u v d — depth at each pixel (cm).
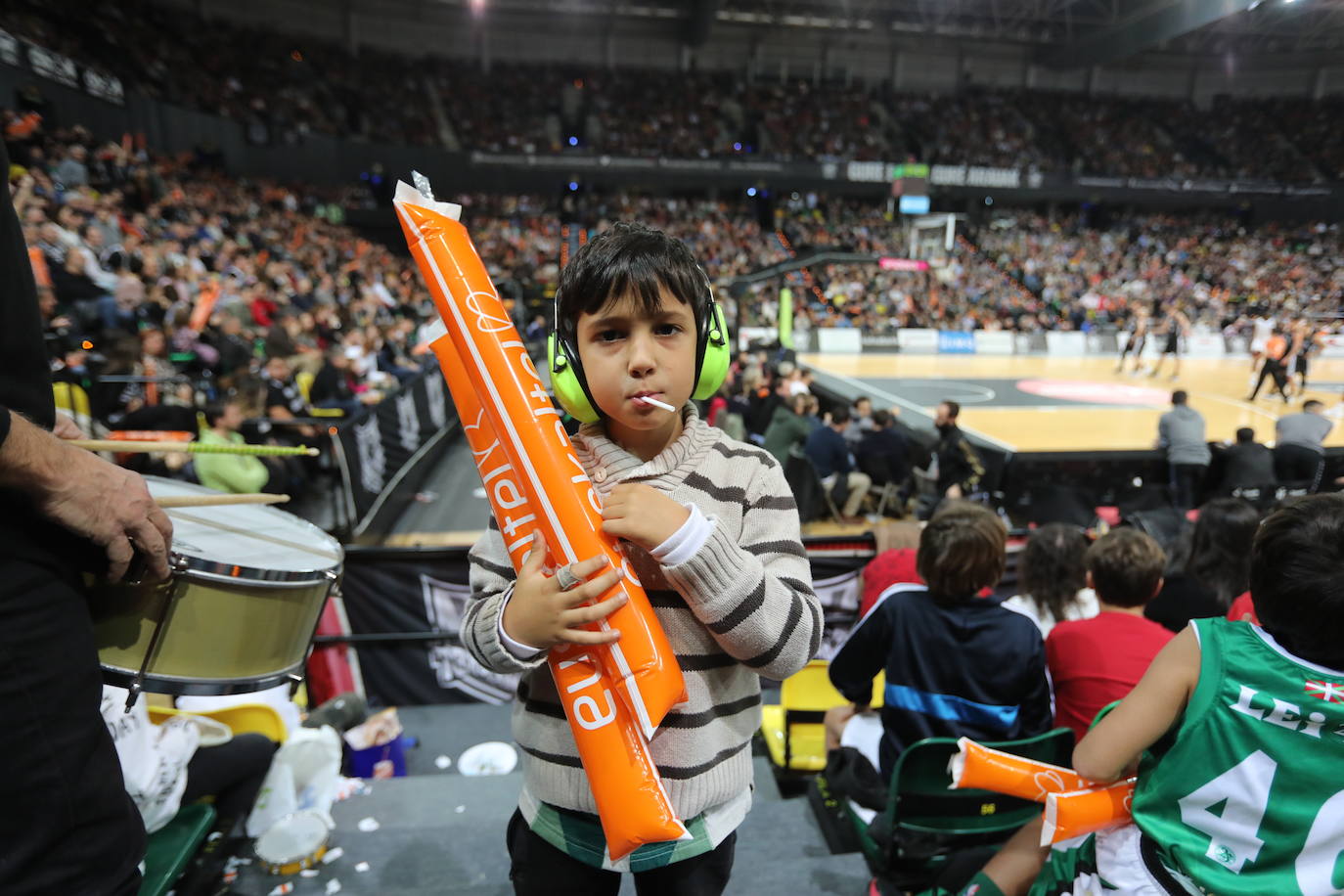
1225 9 2058
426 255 80
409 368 923
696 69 2781
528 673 96
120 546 92
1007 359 1759
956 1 2520
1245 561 278
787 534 93
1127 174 2777
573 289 84
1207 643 107
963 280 2362
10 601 81
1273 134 2867
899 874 184
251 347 693
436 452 796
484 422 85
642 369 81
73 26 1337
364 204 2086
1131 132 2911
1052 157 2820
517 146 2389
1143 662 186
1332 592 94
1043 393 1197
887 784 196
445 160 2223
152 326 617
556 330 89
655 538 76
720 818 94
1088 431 884
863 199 2797
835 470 698
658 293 80
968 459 709
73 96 1215
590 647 77
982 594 264
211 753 182
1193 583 280
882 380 1319
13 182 782
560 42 2669
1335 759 98
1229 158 2864
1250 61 2927
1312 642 99
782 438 687
